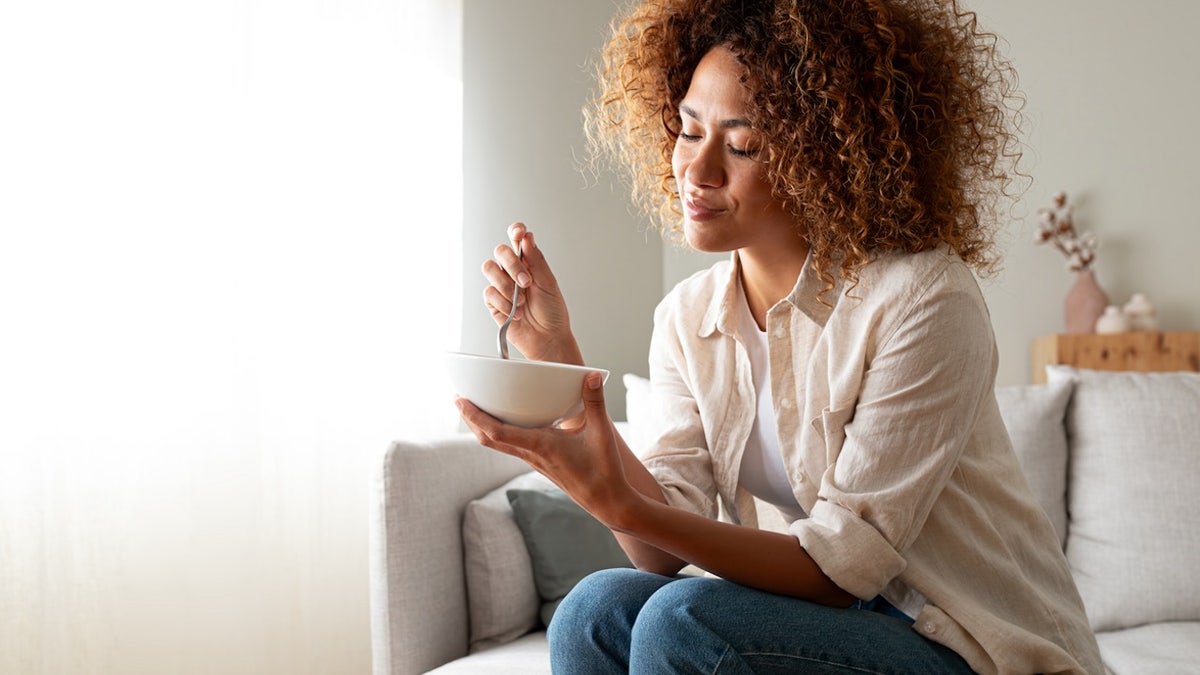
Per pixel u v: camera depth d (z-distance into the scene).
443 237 2.83
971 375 1.09
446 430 2.80
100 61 2.09
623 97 1.43
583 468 1.00
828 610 1.04
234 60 2.31
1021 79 3.66
